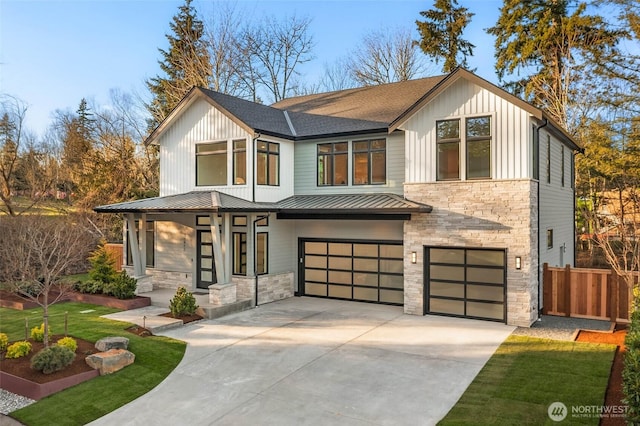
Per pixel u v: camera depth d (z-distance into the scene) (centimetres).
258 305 1591
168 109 3359
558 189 1673
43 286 1144
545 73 2842
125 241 1975
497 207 1284
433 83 1936
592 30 2597
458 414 724
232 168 1709
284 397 812
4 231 1695
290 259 1806
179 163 1869
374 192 1656
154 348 1076
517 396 782
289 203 1689
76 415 762
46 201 2859
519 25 2897
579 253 2852
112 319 1317
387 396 805
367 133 1642
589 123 2528
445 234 1365
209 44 3291
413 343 1118
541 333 1176
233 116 1669
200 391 847
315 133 1773
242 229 1681
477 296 1346
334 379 891
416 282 1420
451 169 1360
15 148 2733
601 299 1309
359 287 1680
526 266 1245
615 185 2466
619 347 1041
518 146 1255
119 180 2958
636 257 1180
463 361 977
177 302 1355
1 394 858
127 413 763
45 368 882
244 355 1042
